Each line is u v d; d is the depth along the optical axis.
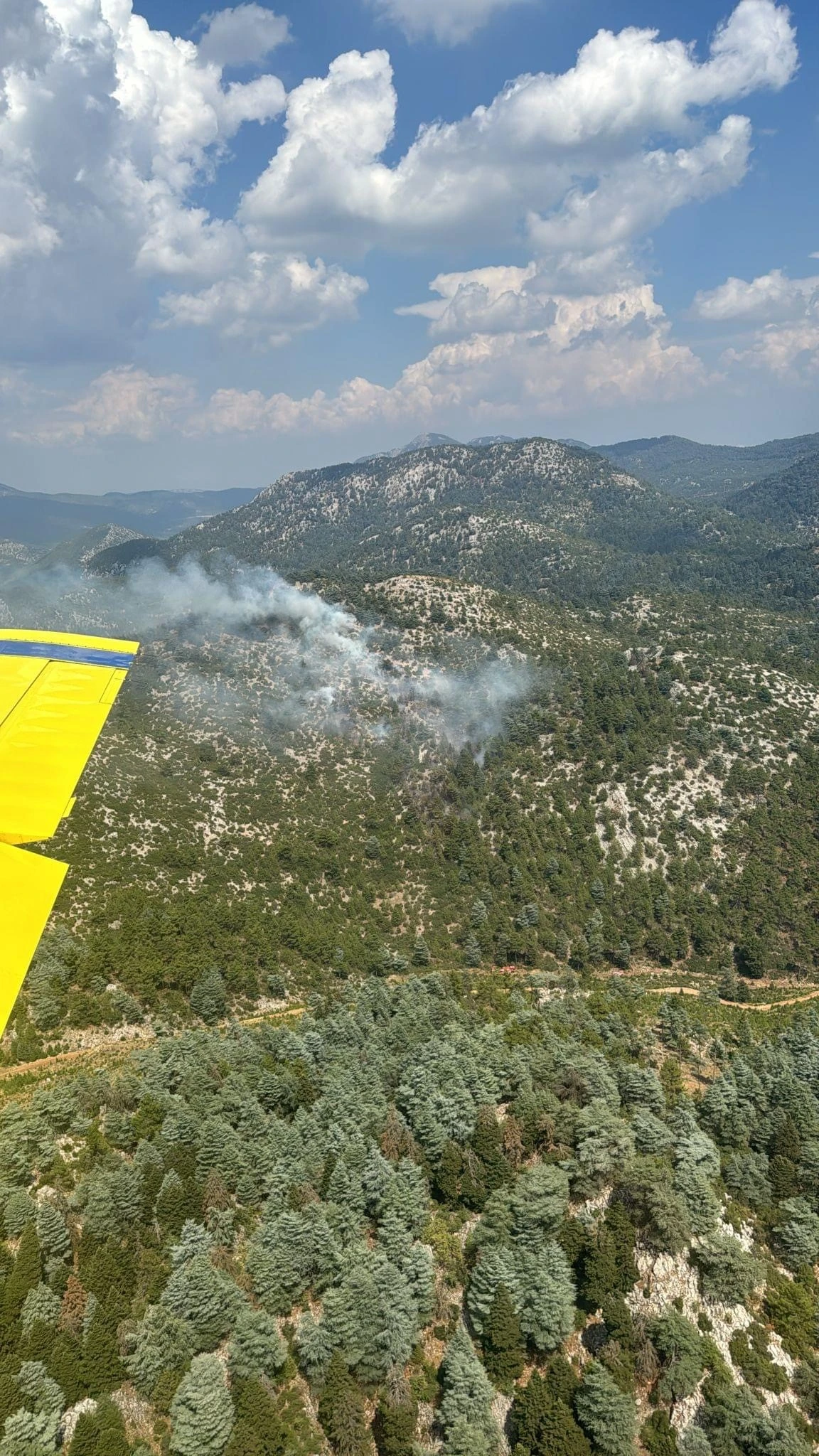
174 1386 68.62
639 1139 90.75
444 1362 74.06
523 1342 75.75
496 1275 77.62
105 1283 72.81
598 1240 79.25
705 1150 90.06
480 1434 67.94
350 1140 90.44
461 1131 92.62
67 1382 66.44
